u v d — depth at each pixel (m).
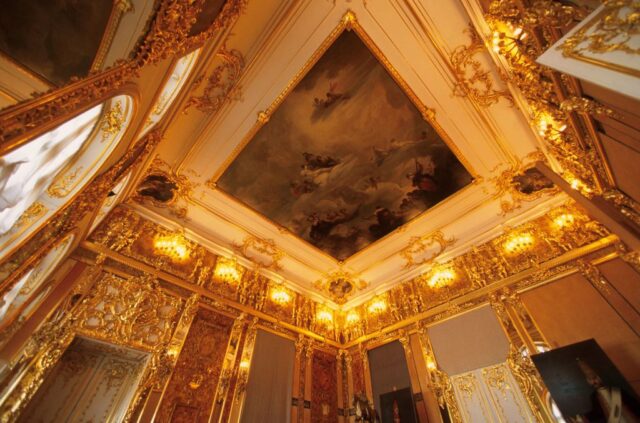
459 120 9.91
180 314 10.66
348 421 12.78
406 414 10.88
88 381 9.05
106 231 10.27
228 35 7.24
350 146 10.69
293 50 8.33
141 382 8.84
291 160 11.03
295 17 7.73
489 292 11.49
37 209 5.80
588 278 9.55
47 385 8.39
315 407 12.38
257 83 8.96
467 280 12.50
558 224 11.11
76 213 6.98
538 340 9.62
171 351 9.77
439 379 11.12
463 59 8.45
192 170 11.16
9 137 2.67
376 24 7.91
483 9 6.56
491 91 9.04
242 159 10.88
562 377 8.12
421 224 13.47
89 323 8.60
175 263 11.54
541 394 8.86
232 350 11.38
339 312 16.61
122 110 5.52
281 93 9.17
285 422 11.28
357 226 13.59
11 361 6.99
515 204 12.11
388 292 15.02
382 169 11.47
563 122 7.12
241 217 12.99
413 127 10.20
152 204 11.73
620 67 2.78
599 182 7.61
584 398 7.59
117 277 9.77
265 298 13.82
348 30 7.96
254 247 14.06
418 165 11.35
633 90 2.62
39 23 3.35
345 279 15.95
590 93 5.02
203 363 10.40
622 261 9.17
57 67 3.59
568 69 3.29
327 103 9.48
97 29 3.66
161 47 4.55
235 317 12.20
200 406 9.62
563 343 9.05
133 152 7.16
